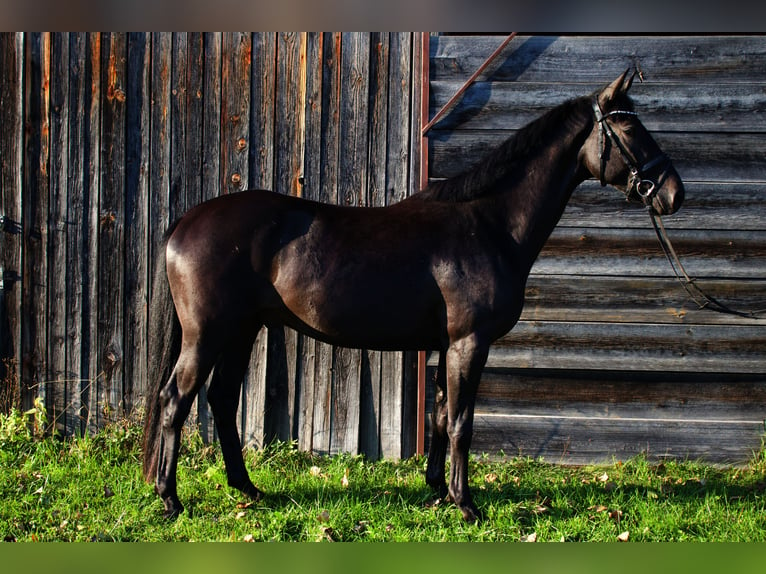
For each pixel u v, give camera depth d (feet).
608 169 11.20
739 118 14.29
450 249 10.81
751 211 14.39
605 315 14.58
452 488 11.09
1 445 13.55
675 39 14.29
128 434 13.94
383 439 14.62
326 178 14.44
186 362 10.65
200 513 11.09
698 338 14.56
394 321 10.87
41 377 14.57
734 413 14.66
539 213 11.31
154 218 14.49
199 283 10.53
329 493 11.96
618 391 14.70
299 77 14.35
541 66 14.39
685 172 14.40
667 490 12.69
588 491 12.36
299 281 10.61
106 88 14.32
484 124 14.39
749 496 12.57
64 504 11.23
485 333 10.75
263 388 14.49
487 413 14.73
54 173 14.38
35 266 14.47
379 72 14.35
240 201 10.94
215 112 14.37
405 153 14.43
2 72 14.21
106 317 14.57
